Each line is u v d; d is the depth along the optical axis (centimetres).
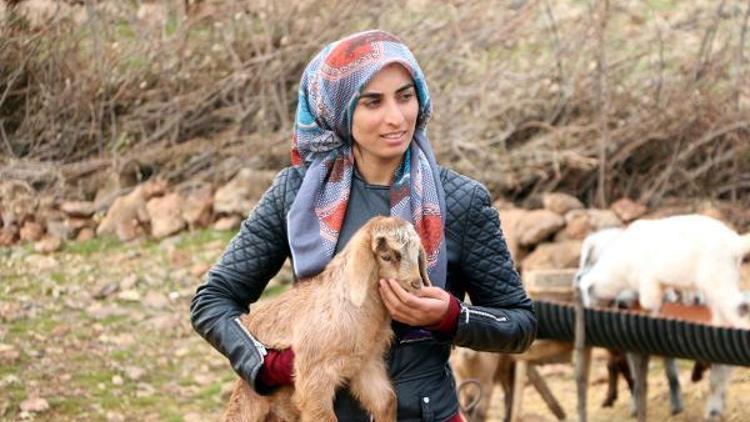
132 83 1131
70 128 1132
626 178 1078
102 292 927
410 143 343
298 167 354
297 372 331
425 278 327
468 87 1075
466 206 342
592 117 1083
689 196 1075
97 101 1130
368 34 337
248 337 338
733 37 1162
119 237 1041
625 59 1082
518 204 1053
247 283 352
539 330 702
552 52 1114
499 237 346
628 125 1062
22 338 851
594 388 855
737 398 810
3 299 915
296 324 336
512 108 1086
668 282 746
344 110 334
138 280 947
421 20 1093
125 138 1135
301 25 1130
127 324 880
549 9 1084
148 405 768
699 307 770
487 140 1066
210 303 347
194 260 980
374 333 330
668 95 1067
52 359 823
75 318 888
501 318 337
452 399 347
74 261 995
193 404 771
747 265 927
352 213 343
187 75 1135
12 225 1057
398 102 334
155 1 1167
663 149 1076
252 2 1137
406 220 332
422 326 327
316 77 339
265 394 340
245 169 1057
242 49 1139
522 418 797
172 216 1041
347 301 327
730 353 639
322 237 339
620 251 759
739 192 1087
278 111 1120
